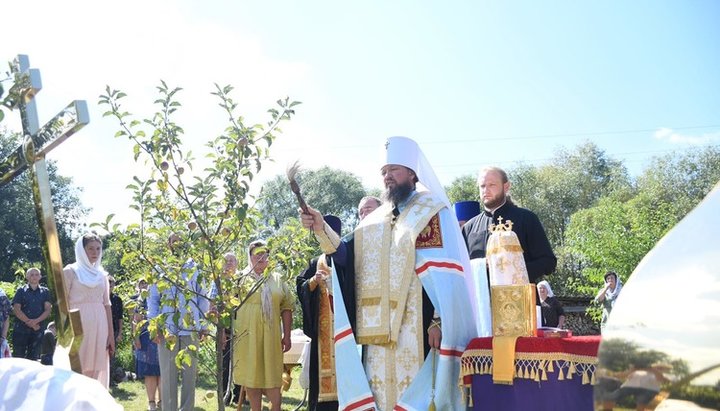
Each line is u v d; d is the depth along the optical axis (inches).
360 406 187.6
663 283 40.5
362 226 202.4
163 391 290.8
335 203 1894.7
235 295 216.7
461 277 188.9
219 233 203.9
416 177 205.2
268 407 371.2
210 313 208.7
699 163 1492.4
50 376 80.5
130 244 207.9
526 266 193.9
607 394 40.9
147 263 207.5
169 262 208.5
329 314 252.7
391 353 189.2
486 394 167.3
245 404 376.5
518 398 159.9
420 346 188.5
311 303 252.5
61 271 105.9
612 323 41.9
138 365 343.0
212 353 268.8
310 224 192.7
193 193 200.2
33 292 427.2
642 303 40.8
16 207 1180.5
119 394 441.4
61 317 104.5
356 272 199.2
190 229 205.8
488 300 193.8
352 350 191.8
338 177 1929.1
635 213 776.9
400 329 189.3
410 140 203.8
